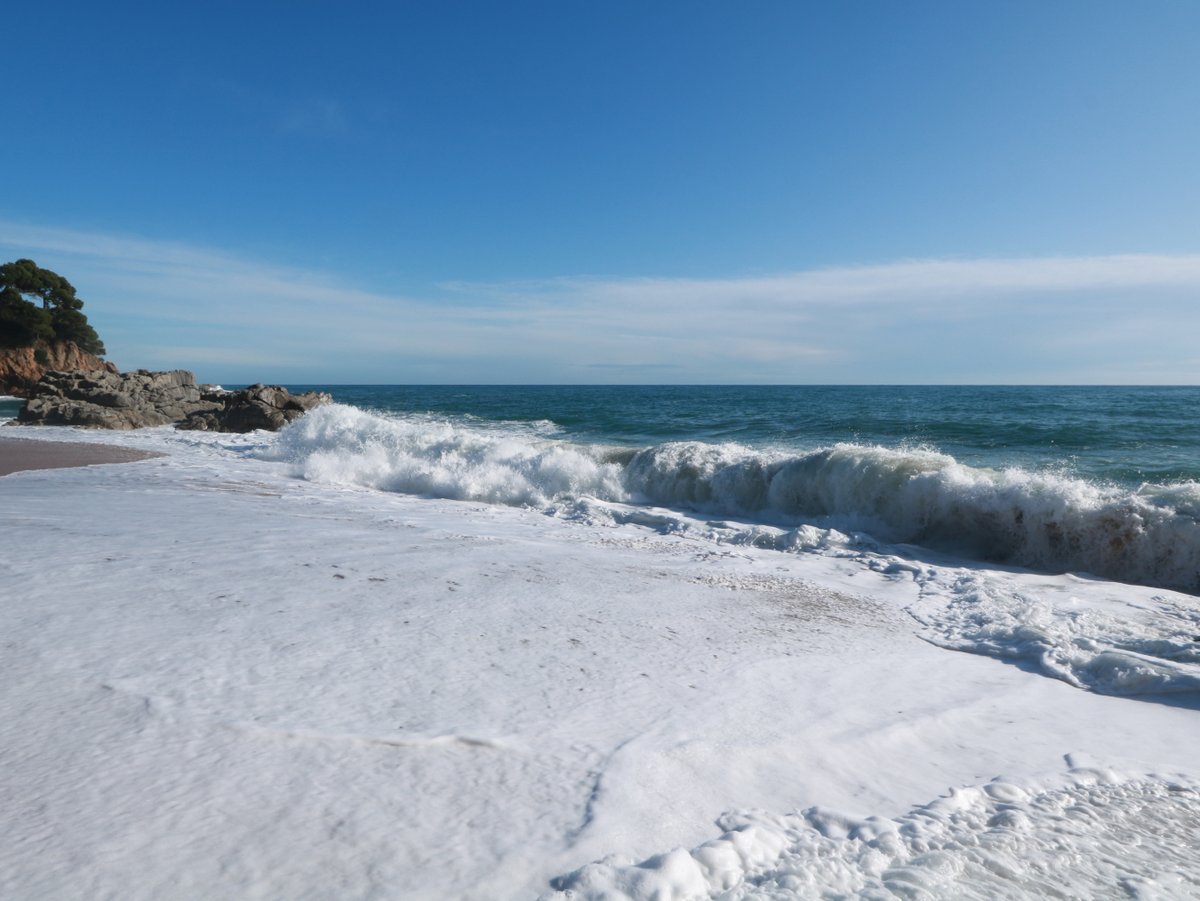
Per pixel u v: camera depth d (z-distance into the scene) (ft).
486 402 162.40
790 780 9.31
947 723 11.44
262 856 7.01
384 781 8.45
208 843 7.16
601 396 218.38
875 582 21.17
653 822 8.01
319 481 39.19
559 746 9.59
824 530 26.84
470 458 41.14
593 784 8.66
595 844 7.49
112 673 11.03
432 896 6.58
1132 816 8.96
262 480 38.55
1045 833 8.42
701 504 33.68
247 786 8.18
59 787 7.99
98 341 249.75
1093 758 10.51
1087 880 7.55
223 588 15.84
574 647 13.56
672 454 35.78
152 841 7.14
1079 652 14.55
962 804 8.95
